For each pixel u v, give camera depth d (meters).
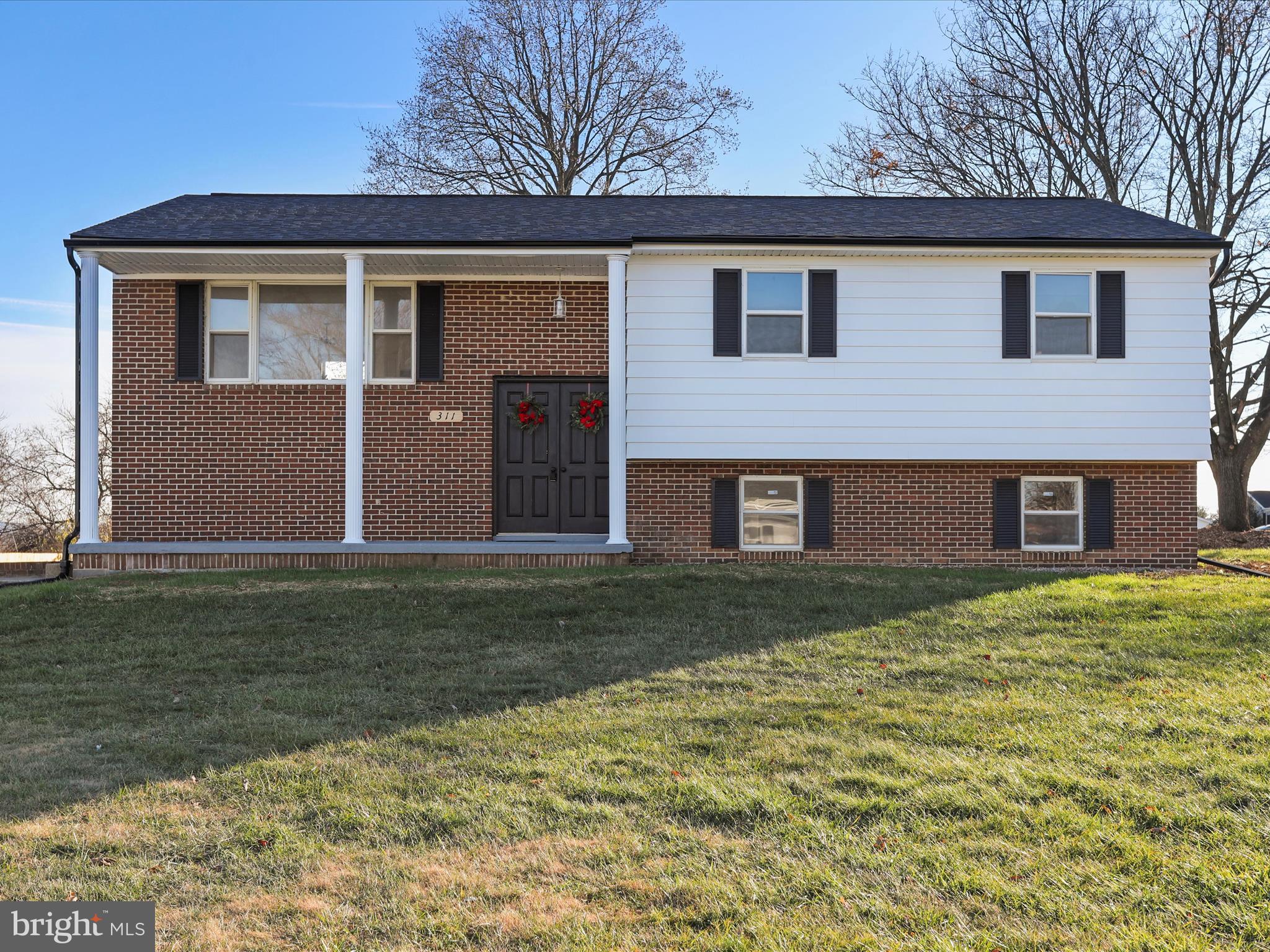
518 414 15.86
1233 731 6.57
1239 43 22.47
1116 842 4.94
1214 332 22.97
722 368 14.80
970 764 6.05
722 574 13.06
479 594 11.69
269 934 4.18
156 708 7.64
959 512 15.25
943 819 5.27
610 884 4.60
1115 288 14.78
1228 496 22.86
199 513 15.52
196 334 15.51
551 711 7.39
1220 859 4.75
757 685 8.05
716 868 4.74
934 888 4.53
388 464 15.69
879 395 14.77
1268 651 8.80
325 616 10.77
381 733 6.92
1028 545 15.29
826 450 14.76
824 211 16.69
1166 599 11.06
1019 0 25.14
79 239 13.82
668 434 14.81
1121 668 8.40
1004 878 4.62
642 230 14.90
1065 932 4.14
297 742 6.71
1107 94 24.27
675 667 8.70
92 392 14.20
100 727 7.16
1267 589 11.70
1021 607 10.80
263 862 4.85
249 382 15.58
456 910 4.37
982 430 14.75
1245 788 5.58
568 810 5.43
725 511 15.27
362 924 4.26
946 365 14.78
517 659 9.04
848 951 4.01
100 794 5.74
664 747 6.46
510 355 15.77
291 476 15.59
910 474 15.26
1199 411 14.74
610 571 13.34
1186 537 15.20
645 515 15.23
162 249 13.91
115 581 12.88
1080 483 15.26
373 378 15.80
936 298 14.80
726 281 14.84
